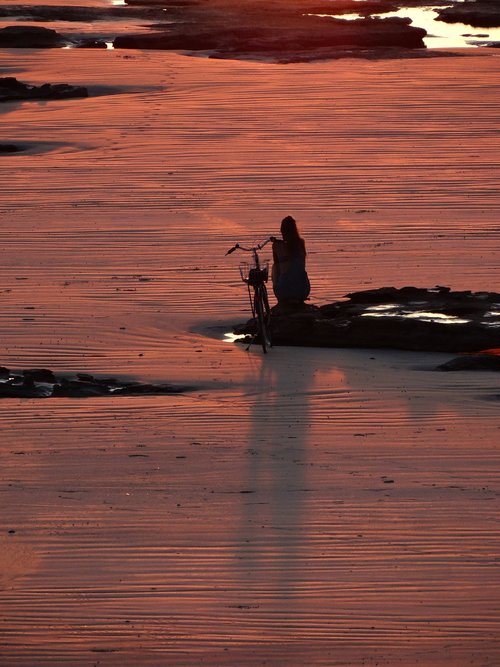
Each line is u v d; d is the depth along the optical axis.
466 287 52.06
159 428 34.47
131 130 94.50
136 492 29.00
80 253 58.78
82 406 36.75
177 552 25.27
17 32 159.12
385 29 168.12
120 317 48.31
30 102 110.62
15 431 34.16
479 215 66.25
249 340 46.09
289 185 74.31
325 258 57.34
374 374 40.75
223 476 30.19
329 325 45.31
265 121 96.88
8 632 21.81
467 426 34.41
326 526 26.62
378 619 22.23
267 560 24.83
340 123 95.50
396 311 46.56
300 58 144.38
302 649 21.19
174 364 42.06
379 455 31.73
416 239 60.94
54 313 48.53
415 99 106.88
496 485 29.30
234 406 36.75
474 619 22.22
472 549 25.31
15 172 79.69
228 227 64.12
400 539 25.86
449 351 44.25
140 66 132.00
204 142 88.88
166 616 22.39
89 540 25.94
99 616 22.41
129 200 70.94
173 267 56.34
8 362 42.12
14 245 60.31
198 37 163.00
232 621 22.16
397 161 81.19
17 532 26.41
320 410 36.19
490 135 90.81
